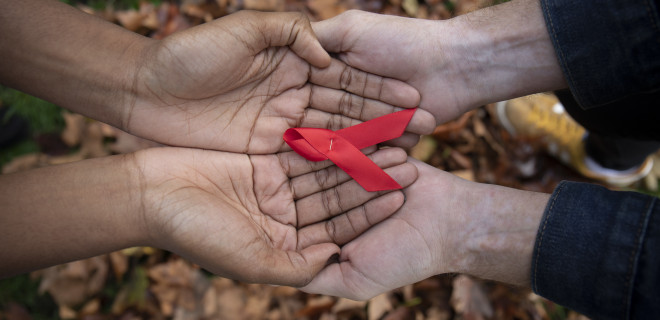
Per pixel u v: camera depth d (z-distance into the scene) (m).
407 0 0.64
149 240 0.41
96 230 0.40
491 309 0.55
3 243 0.39
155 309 0.54
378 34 0.44
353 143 0.45
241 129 0.44
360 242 0.44
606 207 0.38
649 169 0.60
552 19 0.41
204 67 0.41
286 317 0.55
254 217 0.44
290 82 0.45
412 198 0.45
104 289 0.55
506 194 0.43
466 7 0.52
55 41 0.42
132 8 0.62
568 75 0.41
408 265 0.43
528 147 0.61
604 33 0.39
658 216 0.37
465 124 0.61
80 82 0.42
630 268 0.37
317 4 0.62
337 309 0.54
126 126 0.44
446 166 0.60
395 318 0.55
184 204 0.40
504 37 0.44
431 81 0.46
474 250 0.43
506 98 0.46
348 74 0.45
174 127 0.44
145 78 0.42
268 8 0.62
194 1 0.61
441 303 0.55
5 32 0.41
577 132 0.58
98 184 0.41
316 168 0.45
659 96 0.42
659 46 0.38
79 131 0.58
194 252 0.40
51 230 0.40
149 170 0.42
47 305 0.55
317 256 0.43
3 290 0.55
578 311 0.40
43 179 0.40
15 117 0.58
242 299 0.55
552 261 0.39
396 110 0.46
